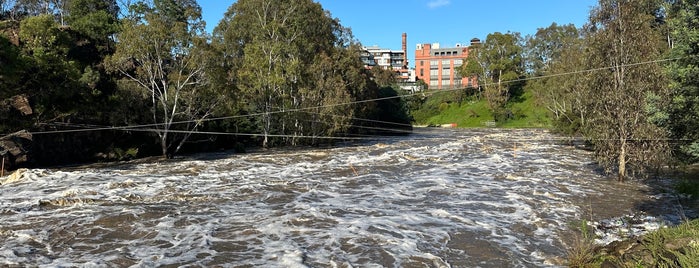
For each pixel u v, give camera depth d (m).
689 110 10.52
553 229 11.85
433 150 32.97
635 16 18.59
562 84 38.34
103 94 32.59
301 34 47.25
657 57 18.17
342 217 13.16
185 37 31.62
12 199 15.80
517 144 37.38
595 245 10.03
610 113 19.03
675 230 9.18
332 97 41.47
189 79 33.38
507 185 18.30
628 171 20.86
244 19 51.22
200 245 10.62
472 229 11.90
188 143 35.62
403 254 9.95
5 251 10.29
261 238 11.16
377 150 34.25
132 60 33.28
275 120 41.25
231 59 51.09
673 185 17.92
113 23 43.25
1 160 24.16
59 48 28.80
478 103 82.19
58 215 13.52
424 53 115.88
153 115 32.47
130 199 15.73
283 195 16.44
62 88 27.09
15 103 25.86
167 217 13.22
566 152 31.34
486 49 81.69
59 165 27.23
